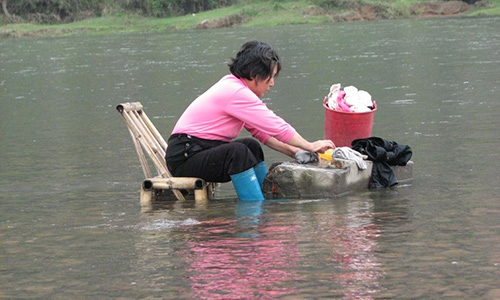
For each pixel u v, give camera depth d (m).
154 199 6.57
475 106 11.89
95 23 53.38
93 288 3.96
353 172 6.40
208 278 4.02
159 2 55.34
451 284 3.77
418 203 5.76
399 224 5.07
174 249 4.66
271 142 6.59
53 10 57.38
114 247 4.80
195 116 6.40
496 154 7.74
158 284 3.97
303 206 5.88
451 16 49.09
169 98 15.88
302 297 3.66
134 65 25.47
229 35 39.94
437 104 12.45
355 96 6.86
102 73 23.17
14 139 10.98
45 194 6.89
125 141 10.27
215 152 6.27
